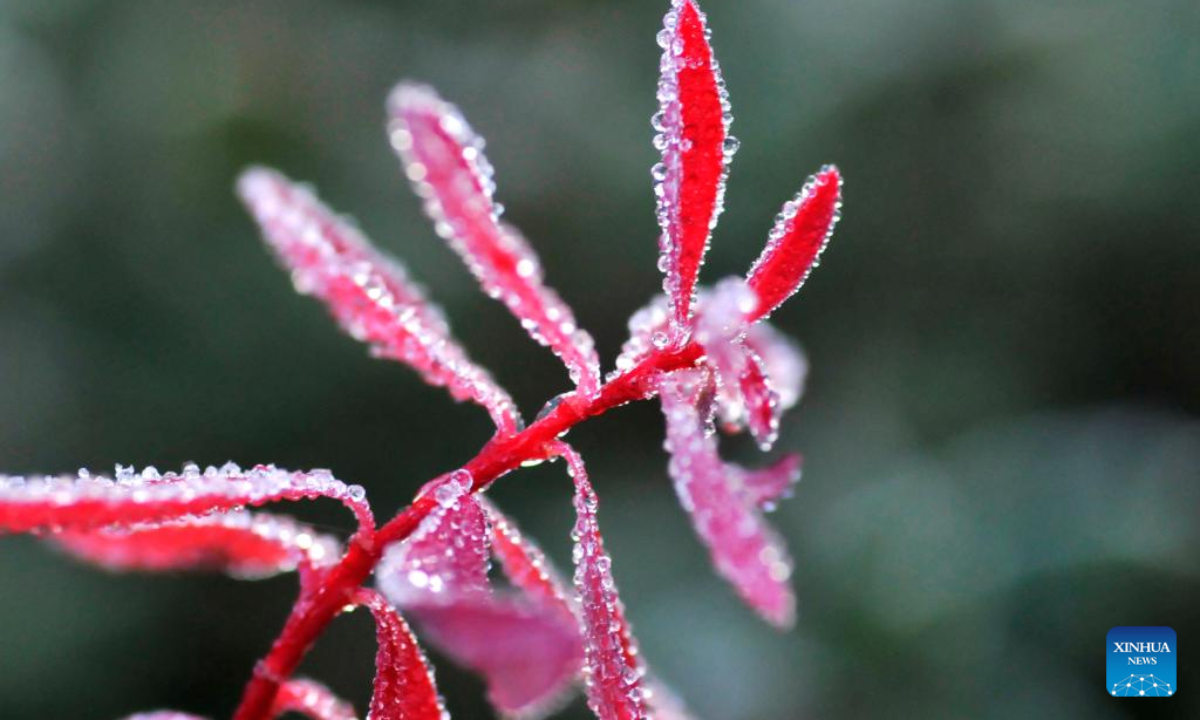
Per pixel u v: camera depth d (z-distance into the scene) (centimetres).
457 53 52
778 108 49
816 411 49
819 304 50
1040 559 42
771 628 42
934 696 40
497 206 15
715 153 15
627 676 15
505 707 14
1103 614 41
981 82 50
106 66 50
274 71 49
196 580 44
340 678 44
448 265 48
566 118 50
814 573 43
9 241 47
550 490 47
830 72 49
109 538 16
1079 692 40
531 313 15
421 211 48
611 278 50
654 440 48
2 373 45
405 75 51
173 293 47
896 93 49
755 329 15
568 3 52
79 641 42
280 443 47
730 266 48
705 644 42
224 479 15
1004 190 50
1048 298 50
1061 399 50
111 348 47
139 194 48
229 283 47
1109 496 43
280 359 47
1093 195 49
